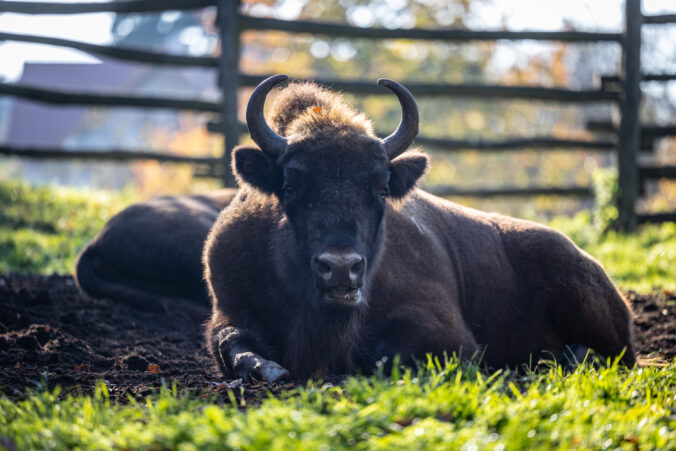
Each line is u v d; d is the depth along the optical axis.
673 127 16.62
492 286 7.95
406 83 16.06
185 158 15.37
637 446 4.37
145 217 9.84
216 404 5.30
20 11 14.55
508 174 50.22
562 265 7.84
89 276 9.85
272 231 6.84
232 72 15.10
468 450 3.88
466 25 41.03
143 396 5.79
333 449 3.83
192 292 9.71
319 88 7.60
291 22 15.55
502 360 8.06
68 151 14.95
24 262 12.39
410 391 4.75
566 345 7.98
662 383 5.86
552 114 56.03
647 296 10.34
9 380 6.04
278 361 6.88
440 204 8.32
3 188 15.96
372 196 6.22
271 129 6.72
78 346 7.37
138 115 68.19
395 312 6.98
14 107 78.81
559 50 40.09
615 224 16.11
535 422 4.39
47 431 4.35
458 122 48.44
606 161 45.06
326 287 5.85
